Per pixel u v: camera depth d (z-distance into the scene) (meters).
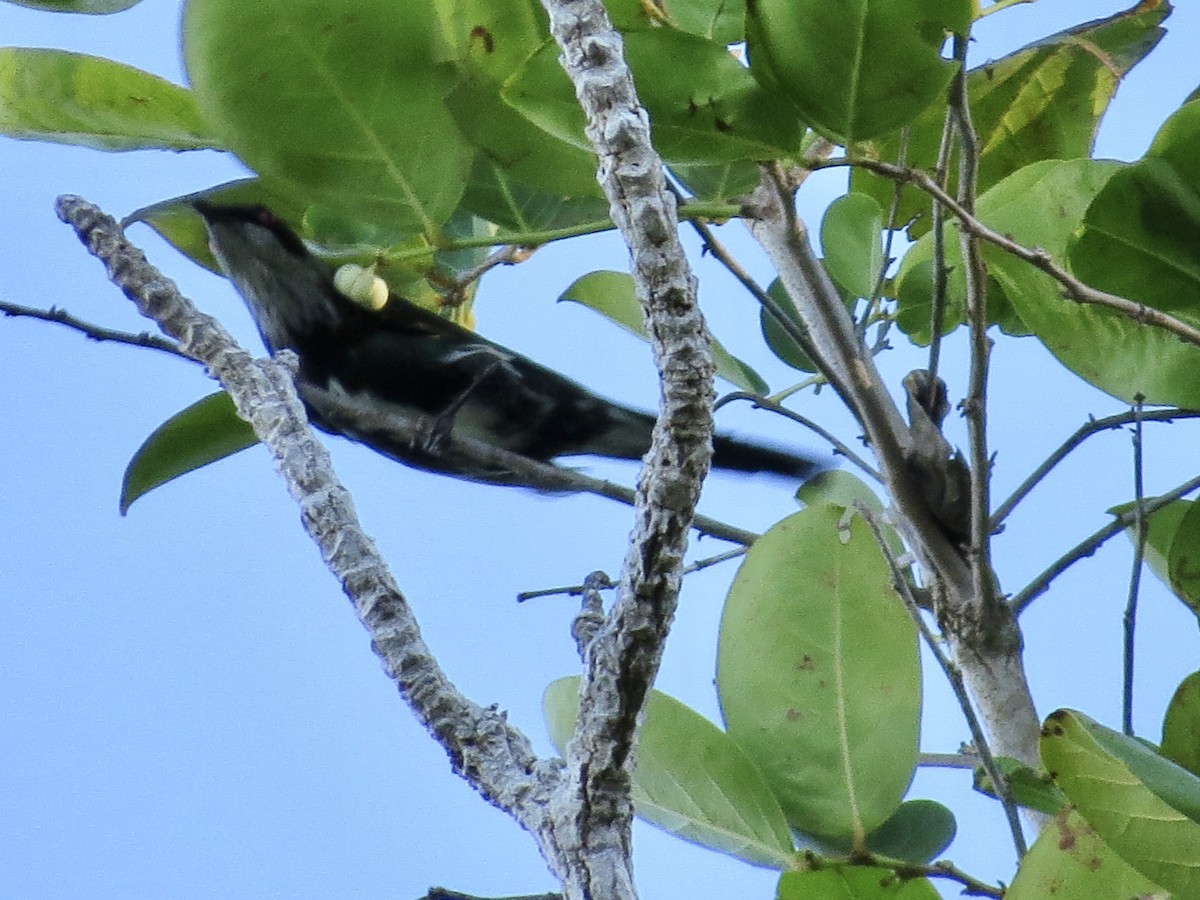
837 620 4.71
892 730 4.60
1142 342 5.44
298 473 3.91
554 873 3.34
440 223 4.93
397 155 4.78
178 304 4.31
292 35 4.57
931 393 5.18
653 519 3.27
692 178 5.30
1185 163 5.04
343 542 3.78
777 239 5.39
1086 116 6.43
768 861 4.39
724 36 5.60
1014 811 4.13
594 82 3.40
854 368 5.12
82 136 5.22
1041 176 5.68
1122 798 3.75
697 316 3.29
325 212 5.77
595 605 4.27
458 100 4.69
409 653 3.63
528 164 4.77
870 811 4.54
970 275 4.71
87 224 4.46
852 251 6.07
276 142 4.71
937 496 5.13
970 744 5.27
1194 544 5.34
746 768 4.50
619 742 3.30
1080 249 5.24
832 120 4.69
